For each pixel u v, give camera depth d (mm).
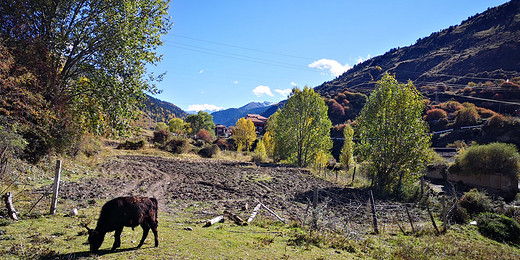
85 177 18188
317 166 40781
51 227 8008
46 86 15164
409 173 23625
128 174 22484
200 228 9367
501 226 13883
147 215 6684
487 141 50156
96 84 17219
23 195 11383
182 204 13828
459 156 29969
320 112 42594
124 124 17953
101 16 17516
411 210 16297
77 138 20625
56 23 16375
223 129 141625
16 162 14398
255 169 32812
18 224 8016
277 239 8750
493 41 167625
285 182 24297
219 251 6977
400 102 23922
